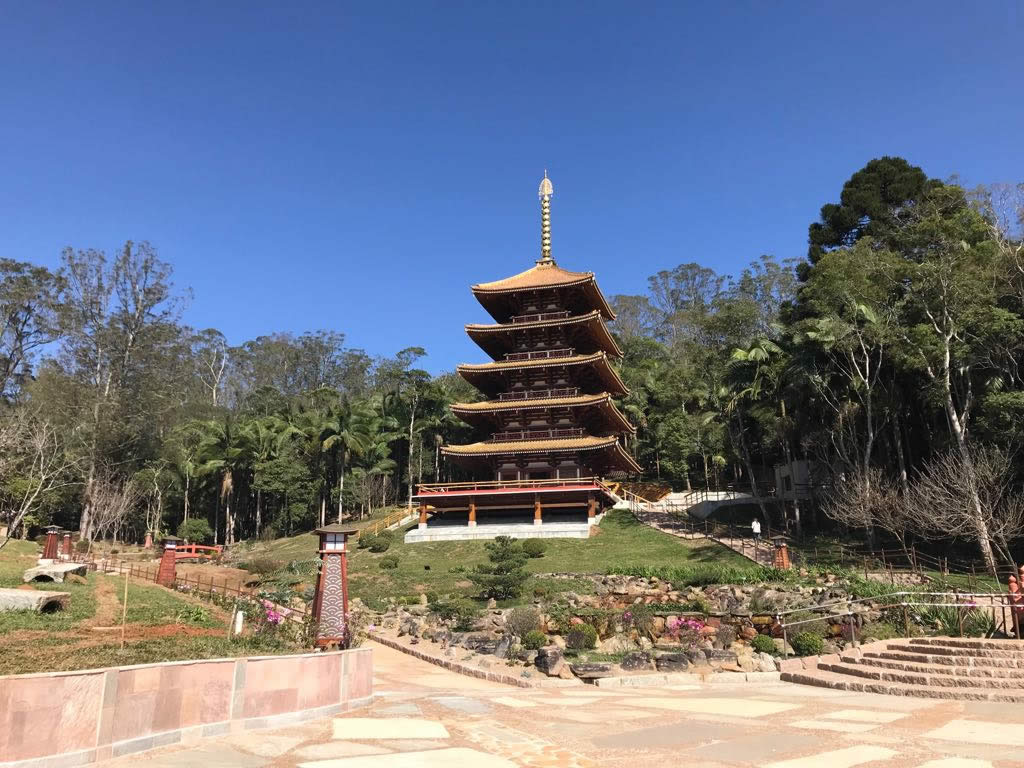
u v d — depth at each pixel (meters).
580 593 35.53
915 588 31.03
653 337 127.56
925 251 46.91
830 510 47.78
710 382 76.56
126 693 9.97
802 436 55.06
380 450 88.31
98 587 30.19
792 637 25.69
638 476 85.75
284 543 73.69
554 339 66.94
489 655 25.33
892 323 45.31
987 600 26.77
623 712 14.87
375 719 13.38
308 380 137.88
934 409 45.03
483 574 39.53
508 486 58.00
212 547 71.06
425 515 59.47
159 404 81.75
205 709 11.24
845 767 9.91
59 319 79.19
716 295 124.50
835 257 49.00
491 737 11.90
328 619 21.89
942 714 14.55
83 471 66.38
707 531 52.38
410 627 31.05
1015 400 36.84
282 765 9.46
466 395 96.94
